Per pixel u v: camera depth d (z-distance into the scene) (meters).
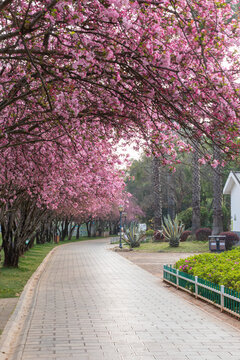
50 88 6.91
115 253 35.44
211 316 10.48
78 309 11.45
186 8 5.73
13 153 12.58
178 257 29.72
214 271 12.73
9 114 9.41
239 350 7.48
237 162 6.06
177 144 7.91
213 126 6.27
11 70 8.28
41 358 7.04
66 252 38.19
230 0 6.04
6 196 15.90
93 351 7.45
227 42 6.16
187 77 6.32
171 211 52.28
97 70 6.70
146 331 8.92
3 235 22.23
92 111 7.73
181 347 7.69
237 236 34.06
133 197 74.31
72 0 5.71
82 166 13.66
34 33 7.52
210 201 53.06
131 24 5.72
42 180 14.66
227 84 5.93
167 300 12.88
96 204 24.22
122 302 12.55
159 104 6.42
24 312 11.18
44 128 9.74
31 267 23.38
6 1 5.32
